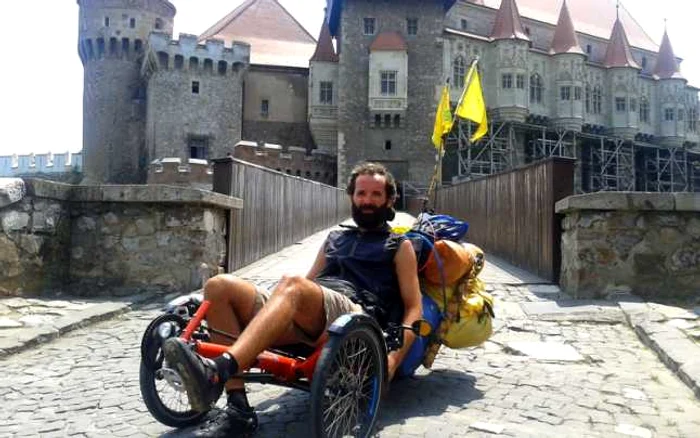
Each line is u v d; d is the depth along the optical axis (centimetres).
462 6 5869
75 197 740
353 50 5091
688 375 388
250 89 5344
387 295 321
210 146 5084
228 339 288
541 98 5575
